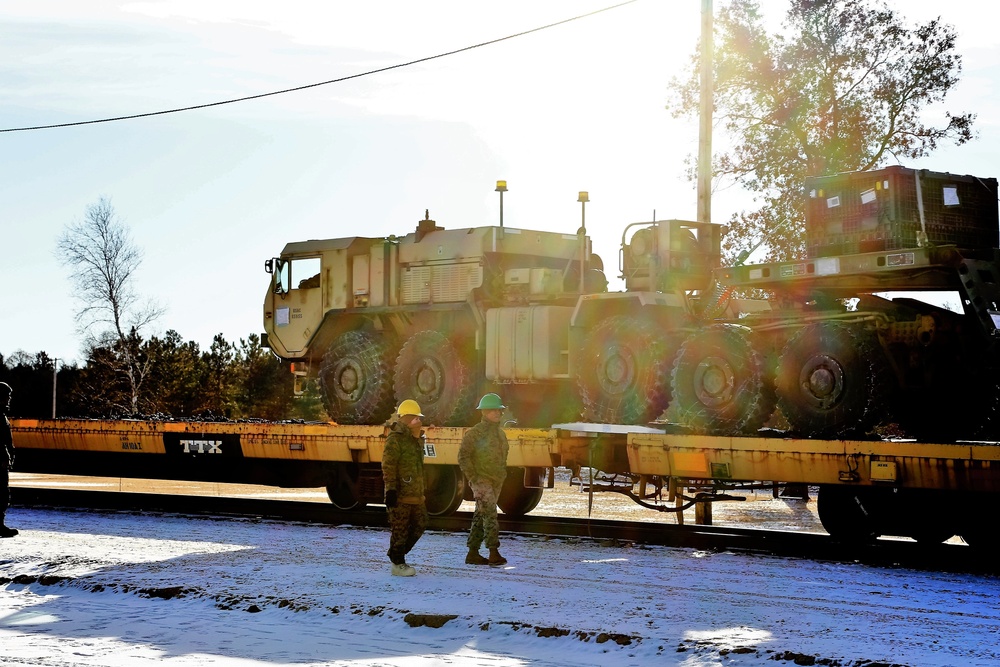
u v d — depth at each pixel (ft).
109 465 67.41
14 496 72.18
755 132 100.94
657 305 51.49
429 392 59.00
